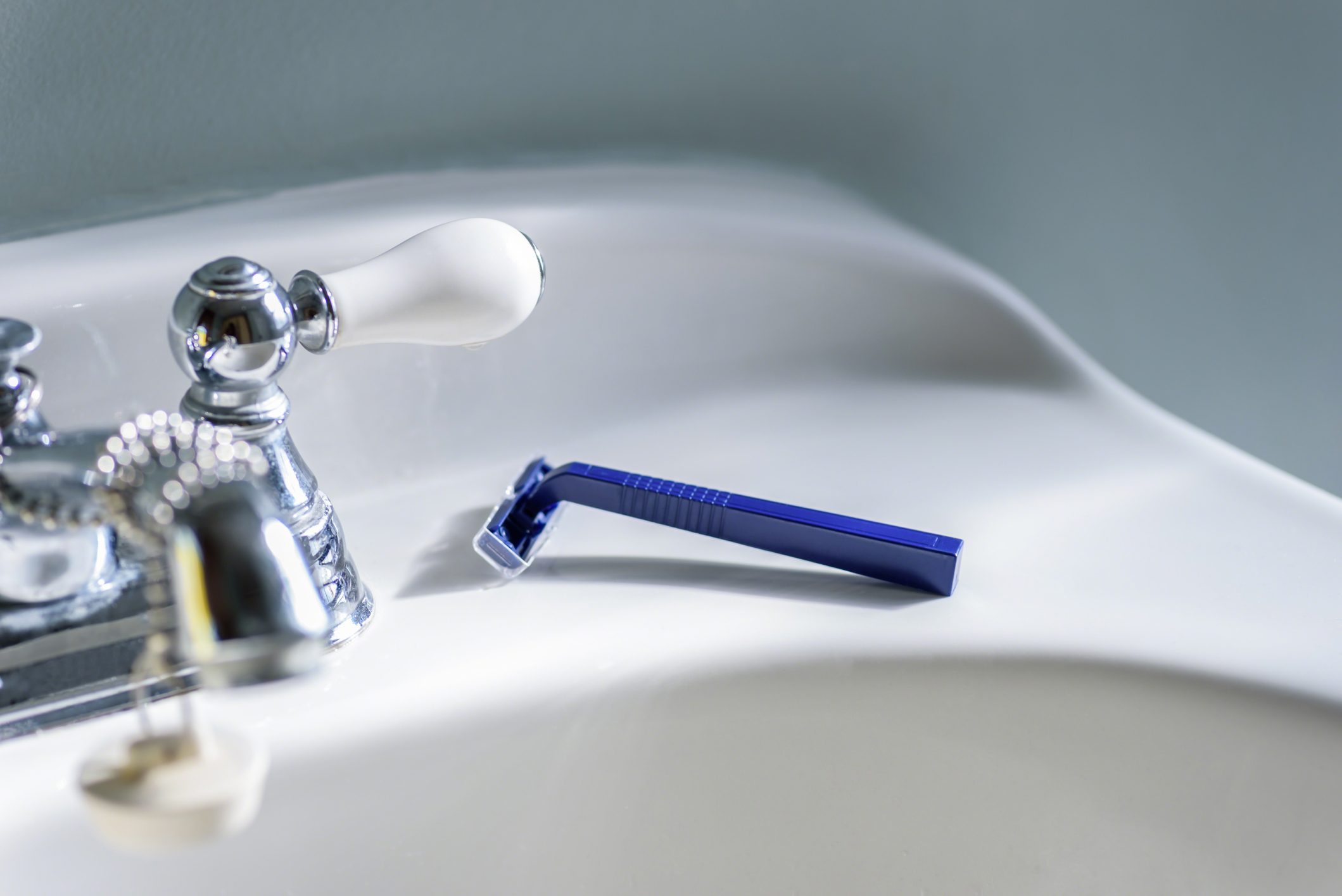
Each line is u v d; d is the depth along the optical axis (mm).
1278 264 1050
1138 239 1028
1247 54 979
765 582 714
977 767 690
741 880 695
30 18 750
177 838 516
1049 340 858
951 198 984
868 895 700
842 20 913
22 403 622
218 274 622
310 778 644
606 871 685
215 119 801
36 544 627
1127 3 945
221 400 637
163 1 775
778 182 919
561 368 816
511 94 866
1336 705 663
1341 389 1098
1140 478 782
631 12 875
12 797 619
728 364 847
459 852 669
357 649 675
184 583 527
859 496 770
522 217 802
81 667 642
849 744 687
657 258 821
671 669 674
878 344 859
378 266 637
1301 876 678
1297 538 742
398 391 783
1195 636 681
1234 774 676
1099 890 697
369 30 823
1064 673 676
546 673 667
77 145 774
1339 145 1021
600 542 744
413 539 750
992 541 736
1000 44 940
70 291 716
